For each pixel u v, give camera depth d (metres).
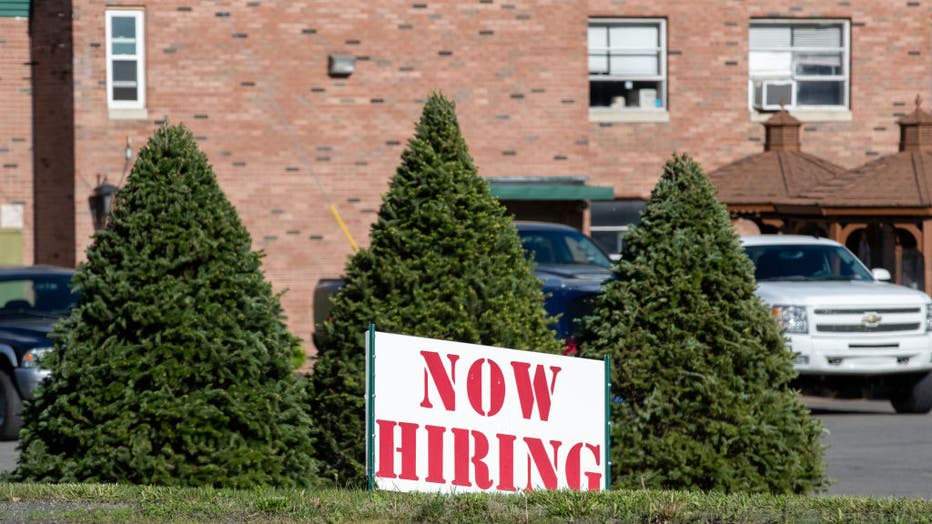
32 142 85.12
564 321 52.56
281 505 29.17
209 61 81.75
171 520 28.23
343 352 34.56
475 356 30.33
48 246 84.88
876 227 80.75
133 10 81.19
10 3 84.62
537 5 84.81
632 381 33.97
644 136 88.88
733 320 34.50
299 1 82.50
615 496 29.80
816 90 91.31
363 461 34.19
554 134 85.25
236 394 31.77
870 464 46.59
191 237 32.06
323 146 83.00
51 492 30.45
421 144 35.19
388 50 83.44
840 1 90.62
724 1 89.44
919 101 78.38
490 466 30.41
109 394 31.47
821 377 58.19
